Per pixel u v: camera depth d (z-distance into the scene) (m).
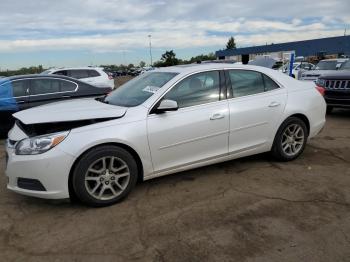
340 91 9.04
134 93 4.70
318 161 5.51
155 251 3.15
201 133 4.50
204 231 3.46
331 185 4.53
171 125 4.29
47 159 3.71
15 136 4.07
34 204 4.19
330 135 7.30
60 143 3.76
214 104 4.64
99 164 3.99
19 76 7.89
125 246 3.25
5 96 7.52
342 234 3.34
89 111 4.11
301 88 5.51
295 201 4.08
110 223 3.68
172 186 4.60
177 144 4.37
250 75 5.07
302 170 5.10
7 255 3.16
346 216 3.70
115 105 4.48
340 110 10.90
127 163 4.08
